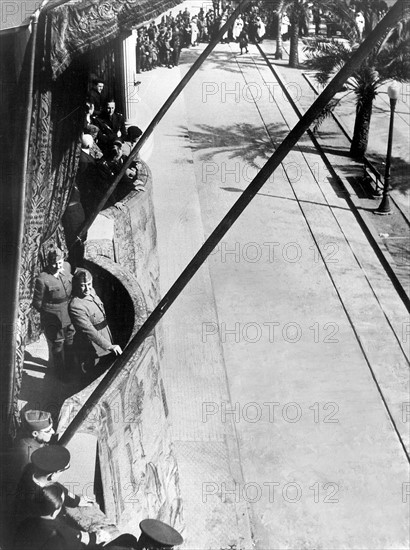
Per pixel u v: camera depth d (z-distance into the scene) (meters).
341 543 14.98
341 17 31.14
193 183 28.66
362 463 16.83
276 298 22.30
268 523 15.26
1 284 7.82
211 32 49.88
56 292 10.79
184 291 22.05
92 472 9.03
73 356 11.09
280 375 19.31
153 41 42.72
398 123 36.19
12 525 7.39
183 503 14.96
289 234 25.81
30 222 8.37
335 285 23.05
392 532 15.26
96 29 7.59
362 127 31.59
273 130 34.38
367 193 28.86
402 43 30.36
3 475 8.21
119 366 8.09
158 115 11.92
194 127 34.03
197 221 25.86
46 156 8.26
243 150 32.03
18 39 7.01
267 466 16.56
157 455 12.16
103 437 9.77
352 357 20.08
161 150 31.31
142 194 16.66
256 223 26.31
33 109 7.70
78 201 12.42
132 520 11.11
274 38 50.28
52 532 7.23
